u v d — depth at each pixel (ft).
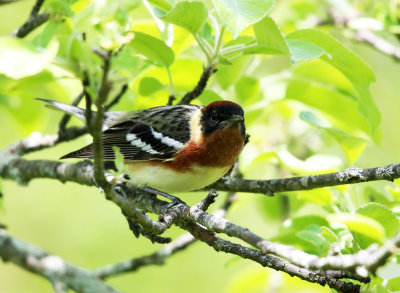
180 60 34.96
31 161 35.78
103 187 21.11
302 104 39.73
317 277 22.06
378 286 21.26
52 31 22.22
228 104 32.17
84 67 18.78
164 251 35.99
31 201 53.88
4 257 34.14
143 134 33.58
